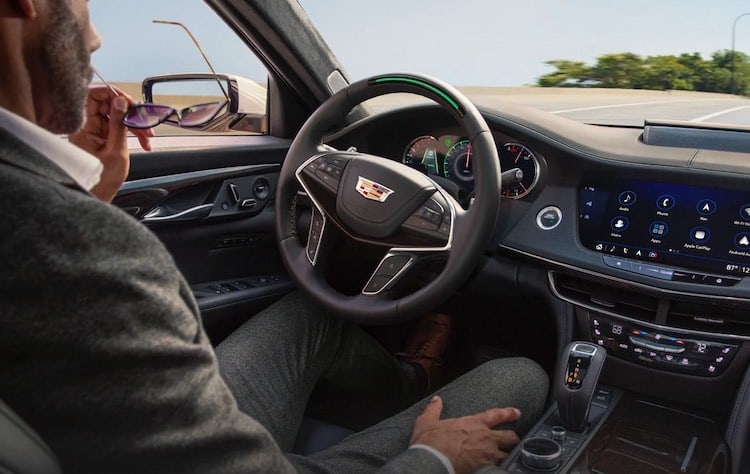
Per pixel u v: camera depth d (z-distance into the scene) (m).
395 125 1.84
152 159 1.68
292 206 1.55
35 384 0.54
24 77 0.61
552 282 1.68
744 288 1.46
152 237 0.59
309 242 1.50
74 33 0.63
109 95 1.04
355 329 1.57
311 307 1.49
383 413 1.67
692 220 1.53
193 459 0.62
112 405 0.56
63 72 0.63
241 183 1.89
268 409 1.27
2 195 0.50
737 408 1.51
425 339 1.95
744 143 1.57
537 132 1.65
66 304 0.52
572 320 1.68
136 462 0.58
